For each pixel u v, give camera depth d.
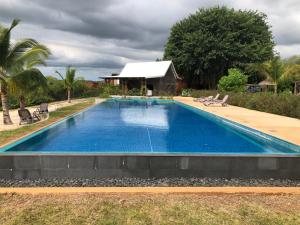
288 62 28.47
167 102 30.64
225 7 46.22
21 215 4.38
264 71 26.91
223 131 13.21
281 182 6.92
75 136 11.70
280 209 4.68
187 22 46.19
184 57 44.41
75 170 6.98
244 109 20.41
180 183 6.71
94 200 4.96
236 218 4.35
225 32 43.44
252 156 7.05
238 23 44.59
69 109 20.55
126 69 45.25
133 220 4.26
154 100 32.47
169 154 7.00
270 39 47.38
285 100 16.95
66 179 6.91
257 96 20.52
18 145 9.35
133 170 6.99
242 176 7.07
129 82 43.94
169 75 43.25
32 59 14.35
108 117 17.86
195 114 19.77
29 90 14.55
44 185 6.58
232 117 15.59
